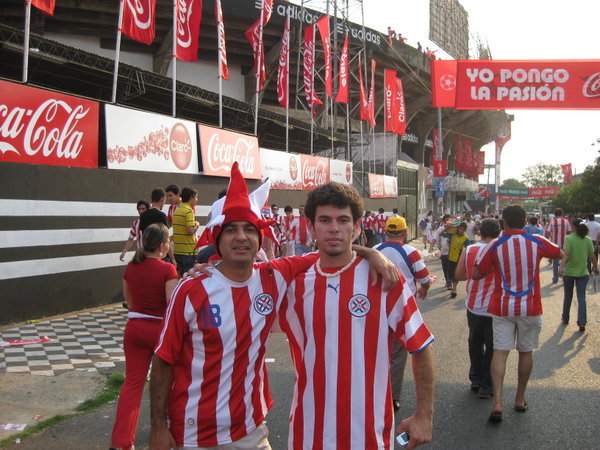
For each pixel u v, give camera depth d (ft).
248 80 96.89
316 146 97.91
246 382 7.79
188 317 7.52
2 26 40.55
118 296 33.12
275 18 84.33
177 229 27.58
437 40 105.91
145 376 12.53
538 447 13.25
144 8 35.53
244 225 7.65
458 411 15.74
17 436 13.66
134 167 34.14
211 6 75.31
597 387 17.97
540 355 22.20
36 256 27.73
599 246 49.32
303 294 7.57
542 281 48.83
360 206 7.56
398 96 94.32
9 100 26.05
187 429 7.50
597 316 31.07
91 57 47.11
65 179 29.27
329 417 7.21
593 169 115.03
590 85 34.01
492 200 323.98
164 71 80.12
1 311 26.04
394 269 7.41
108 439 13.65
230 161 45.21
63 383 17.70
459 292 39.70
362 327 7.30
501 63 34.94
